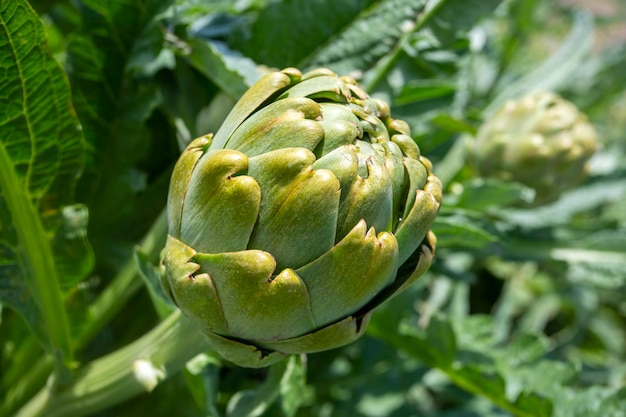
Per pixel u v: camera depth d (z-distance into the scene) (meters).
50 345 0.55
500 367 0.67
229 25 0.65
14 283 0.55
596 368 0.88
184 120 0.63
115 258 0.63
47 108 0.52
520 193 0.67
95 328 0.60
